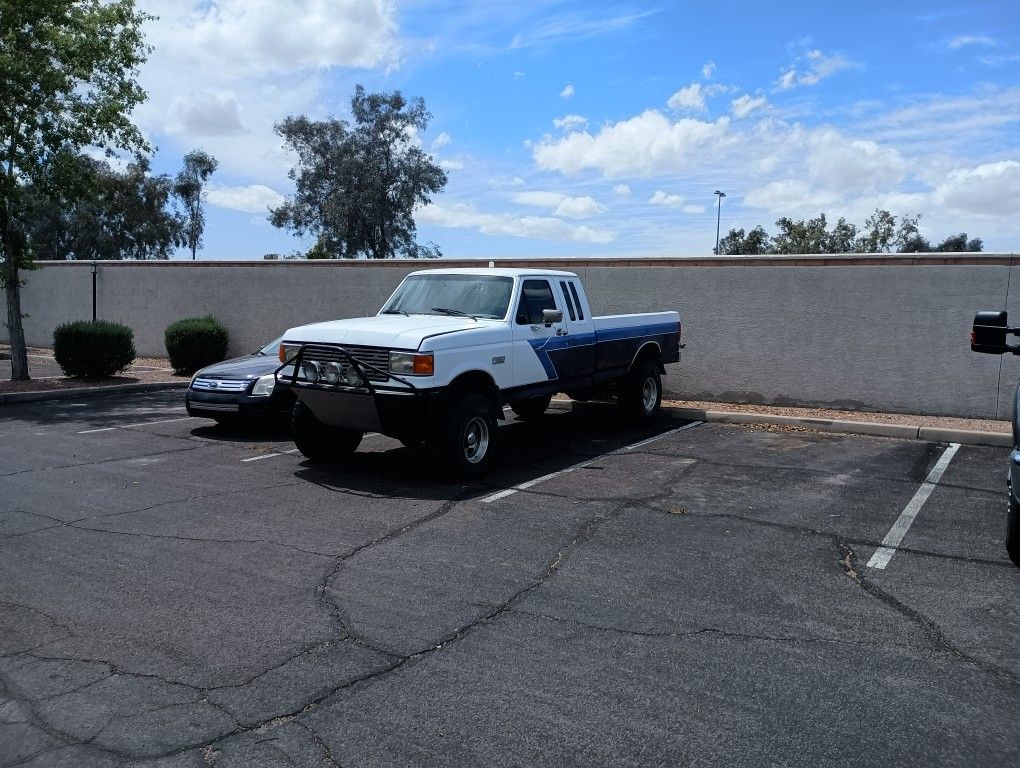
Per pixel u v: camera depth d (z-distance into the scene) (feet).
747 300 45.27
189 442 34.86
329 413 28.17
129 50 52.90
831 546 21.21
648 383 39.78
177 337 59.47
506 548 20.70
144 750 11.59
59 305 76.95
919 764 11.42
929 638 15.64
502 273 31.50
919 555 20.61
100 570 18.89
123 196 159.84
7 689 13.34
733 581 18.57
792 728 12.30
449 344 27.02
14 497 25.45
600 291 49.03
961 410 40.75
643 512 24.14
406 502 25.11
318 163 160.45
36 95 49.62
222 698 13.03
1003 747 11.89
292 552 20.26
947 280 40.60
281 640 15.17
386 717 12.49
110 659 14.38
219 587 17.84
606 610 16.76
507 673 13.94
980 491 27.27
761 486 27.58
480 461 28.30
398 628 15.75
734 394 45.91
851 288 42.75
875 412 42.55
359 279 59.11
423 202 161.07
